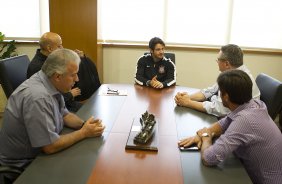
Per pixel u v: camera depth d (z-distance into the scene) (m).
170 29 4.01
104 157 1.33
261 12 3.85
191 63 4.05
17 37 4.16
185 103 2.12
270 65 3.97
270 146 1.36
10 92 2.20
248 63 4.00
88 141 1.50
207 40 4.01
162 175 1.20
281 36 3.90
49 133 1.38
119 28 4.04
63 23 3.61
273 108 2.07
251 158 1.39
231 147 1.30
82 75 2.89
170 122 1.81
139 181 1.15
